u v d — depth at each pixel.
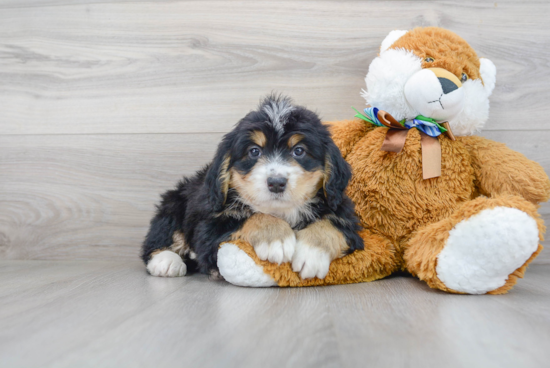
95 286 1.79
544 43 2.38
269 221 1.73
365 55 2.45
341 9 2.45
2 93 2.65
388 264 1.88
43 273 2.13
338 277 1.77
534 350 1.04
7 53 2.63
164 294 1.62
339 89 2.46
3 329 1.22
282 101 1.91
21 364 0.99
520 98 2.39
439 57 1.91
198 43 2.53
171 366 0.96
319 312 1.35
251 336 1.14
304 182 1.73
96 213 2.58
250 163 1.76
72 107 2.60
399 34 2.12
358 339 1.11
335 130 2.07
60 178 2.60
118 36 2.57
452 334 1.15
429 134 1.88
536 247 1.54
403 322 1.25
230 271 1.70
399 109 1.94
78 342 1.11
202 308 1.41
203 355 1.02
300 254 1.67
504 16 2.39
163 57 2.55
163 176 2.55
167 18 2.54
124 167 2.57
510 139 2.39
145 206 2.56
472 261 1.56
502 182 1.83
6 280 1.94
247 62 2.50
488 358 0.99
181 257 2.13
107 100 2.58
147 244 2.17
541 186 1.79
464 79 1.93
